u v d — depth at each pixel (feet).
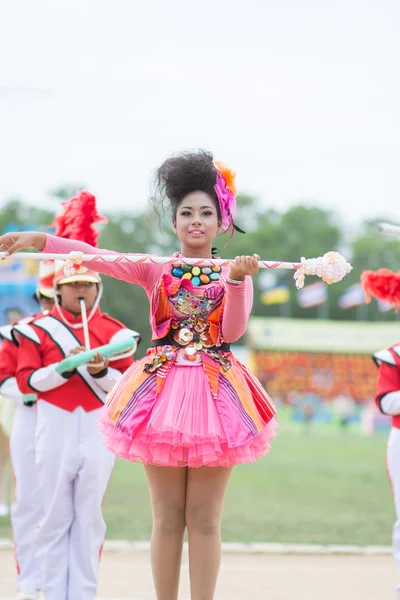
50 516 24.57
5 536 36.42
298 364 190.29
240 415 18.69
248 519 42.80
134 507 45.85
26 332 25.96
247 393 19.29
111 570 30.71
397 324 191.42
